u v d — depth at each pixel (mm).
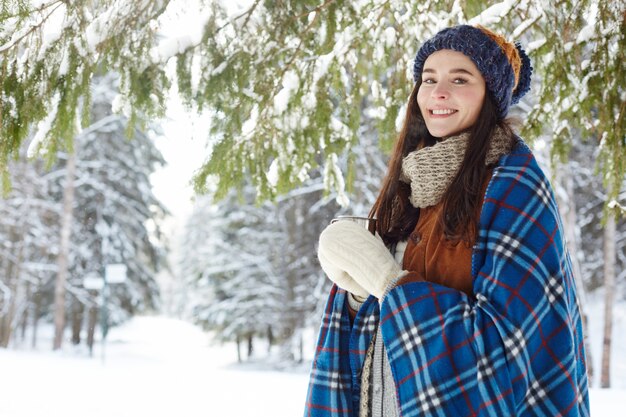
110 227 25688
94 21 3318
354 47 3775
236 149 3822
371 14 3746
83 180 24484
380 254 1617
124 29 3322
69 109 3375
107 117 24375
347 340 1717
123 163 25953
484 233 1531
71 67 3316
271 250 23062
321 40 3713
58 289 24391
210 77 3473
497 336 1423
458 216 1573
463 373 1421
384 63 3906
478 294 1480
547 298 1474
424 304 1493
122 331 37188
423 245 1666
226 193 3957
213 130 3723
